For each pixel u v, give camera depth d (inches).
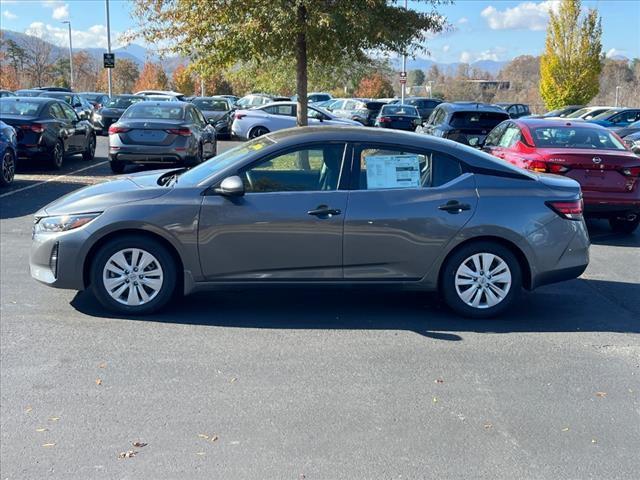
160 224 214.5
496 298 228.8
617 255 338.3
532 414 161.5
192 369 182.5
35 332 207.3
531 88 2829.7
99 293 220.1
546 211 225.6
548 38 1627.7
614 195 354.9
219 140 1021.2
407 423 155.4
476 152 233.0
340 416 157.9
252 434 148.9
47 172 564.7
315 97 1612.9
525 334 217.5
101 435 147.2
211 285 220.4
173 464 136.6
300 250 218.7
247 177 220.2
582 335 218.1
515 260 227.1
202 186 218.7
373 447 144.6
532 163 357.1
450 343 207.2
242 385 173.3
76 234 215.0
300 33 486.6
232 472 134.3
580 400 169.5
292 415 157.9
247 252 217.9
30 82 2308.1
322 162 222.7
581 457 142.6
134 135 530.0
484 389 174.4
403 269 223.5
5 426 150.1
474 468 137.3
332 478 132.9
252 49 497.7
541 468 138.0
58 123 581.9
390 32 477.4
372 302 246.2
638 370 189.8
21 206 409.1
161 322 219.3
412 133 236.7
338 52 514.9
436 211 220.8
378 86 2415.1
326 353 196.4
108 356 190.2
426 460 139.9
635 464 140.3
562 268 229.6
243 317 226.4
